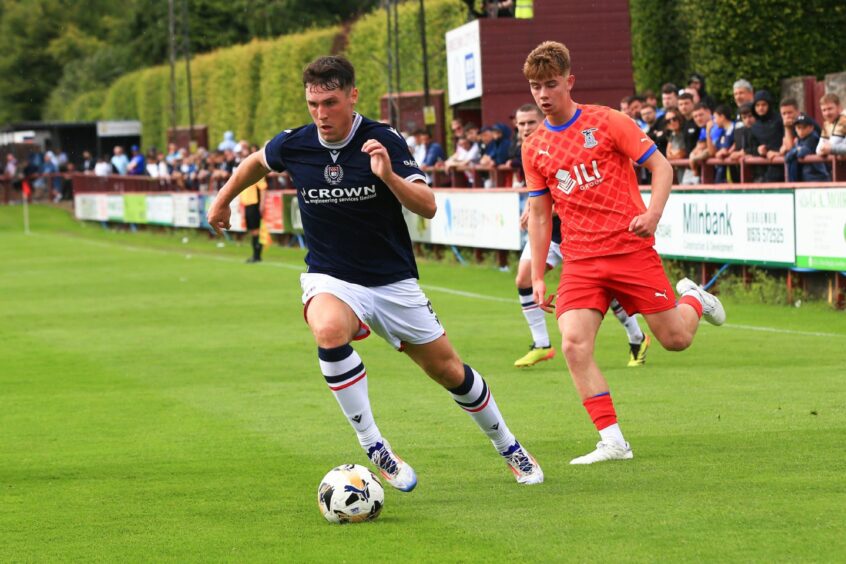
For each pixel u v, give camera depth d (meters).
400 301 14.05
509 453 14.31
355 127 13.76
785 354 24.48
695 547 11.26
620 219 15.58
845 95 47.59
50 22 176.50
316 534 12.39
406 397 21.23
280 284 45.56
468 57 56.06
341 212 13.84
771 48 52.56
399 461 13.69
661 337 16.06
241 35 143.25
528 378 23.03
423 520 12.79
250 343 29.55
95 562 11.69
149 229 88.00
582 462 15.36
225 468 15.99
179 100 122.94
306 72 13.50
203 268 54.28
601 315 15.84
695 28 53.81
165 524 13.05
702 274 35.97
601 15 54.03
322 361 13.59
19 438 18.61
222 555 11.73
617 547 11.37
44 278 51.72
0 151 129.88
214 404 21.23
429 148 55.25
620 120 15.47
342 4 130.75
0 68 173.38
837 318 29.66
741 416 18.14
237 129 110.38
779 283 33.25
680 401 19.66
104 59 164.00
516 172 45.03
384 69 82.88
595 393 15.51
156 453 17.16
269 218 68.94
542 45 15.62
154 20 160.12
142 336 31.59
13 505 14.20
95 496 14.55
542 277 16.22
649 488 13.74
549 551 11.34
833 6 52.50
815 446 15.80
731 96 53.06
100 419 20.11
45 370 26.08
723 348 25.58
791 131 33.44
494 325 31.50
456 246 50.56
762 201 32.16
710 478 14.12
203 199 76.69
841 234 29.39
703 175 36.56
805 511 12.40
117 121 131.88
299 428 18.73
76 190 108.88
